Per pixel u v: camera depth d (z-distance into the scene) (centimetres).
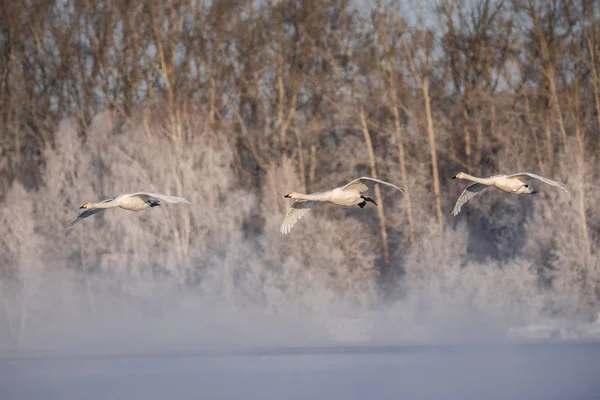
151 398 2847
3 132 5381
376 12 5519
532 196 4759
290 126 5519
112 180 4616
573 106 5272
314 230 4369
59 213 4588
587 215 4391
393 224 5050
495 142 5303
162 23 5516
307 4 5525
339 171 5397
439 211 5034
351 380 3067
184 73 5462
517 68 5503
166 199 2134
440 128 5494
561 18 5447
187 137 4856
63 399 2875
